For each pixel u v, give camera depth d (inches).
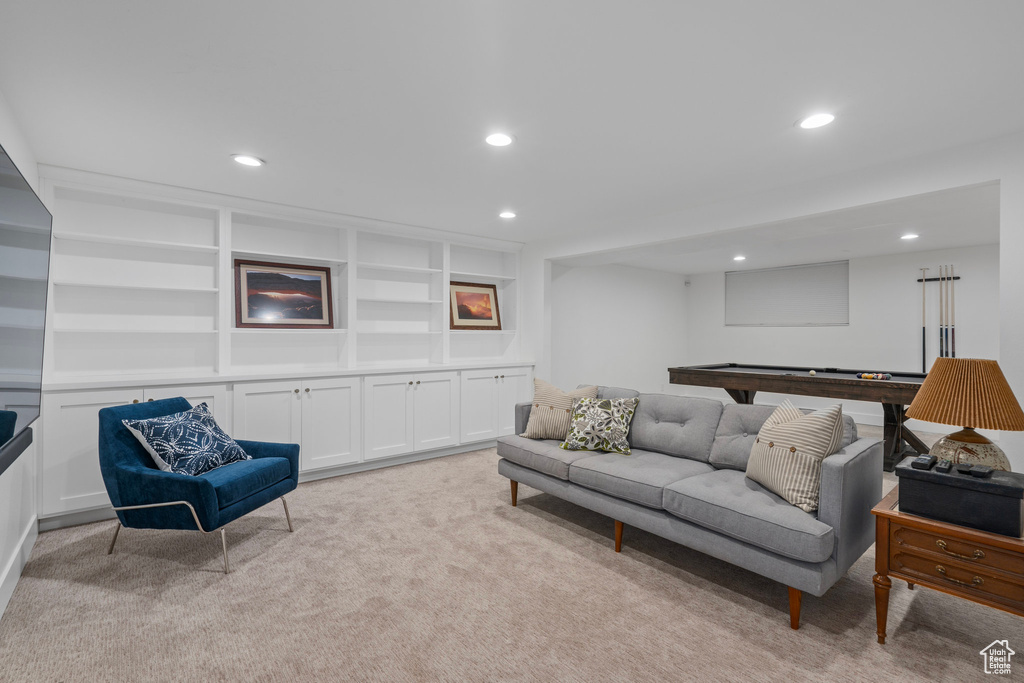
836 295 275.1
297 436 151.0
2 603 81.7
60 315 128.8
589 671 69.0
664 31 65.7
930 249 240.7
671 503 93.6
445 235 194.2
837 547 78.2
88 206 133.1
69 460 116.7
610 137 100.9
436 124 94.9
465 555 104.9
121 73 75.9
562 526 120.7
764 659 71.4
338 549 107.3
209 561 101.7
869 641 75.7
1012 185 97.7
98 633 77.0
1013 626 79.7
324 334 173.3
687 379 229.0
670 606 85.7
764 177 126.1
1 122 82.5
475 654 72.6
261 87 80.6
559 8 60.9
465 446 196.4
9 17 61.5
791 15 62.2
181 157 112.0
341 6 60.2
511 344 222.1
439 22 63.7
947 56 71.3
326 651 73.1
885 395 167.2
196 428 110.9
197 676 67.6
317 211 160.4
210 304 150.5
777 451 89.8
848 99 84.7
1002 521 66.3
